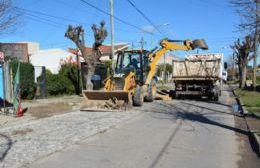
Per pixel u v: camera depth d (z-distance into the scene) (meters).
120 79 21.12
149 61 24.78
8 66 19.95
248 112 18.75
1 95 19.11
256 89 39.84
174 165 8.97
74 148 10.63
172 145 11.12
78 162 9.16
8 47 37.06
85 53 30.25
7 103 19.41
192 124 15.17
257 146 11.16
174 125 14.85
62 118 16.77
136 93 21.44
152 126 14.54
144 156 9.77
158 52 25.66
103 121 15.73
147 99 24.28
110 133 12.96
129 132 13.19
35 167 8.72
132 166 8.84
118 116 17.34
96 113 18.56
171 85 55.38
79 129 13.72
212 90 26.09
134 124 14.99
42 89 27.86
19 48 38.06
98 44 30.61
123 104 19.70
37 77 27.59
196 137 12.40
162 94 27.22
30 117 17.09
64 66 31.83
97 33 30.48
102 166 8.83
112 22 28.27
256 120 16.22
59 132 13.12
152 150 10.45
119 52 24.05
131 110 19.59
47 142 11.44
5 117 16.89
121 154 9.97
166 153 10.12
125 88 20.84
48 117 17.12
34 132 13.19
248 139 12.30
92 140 11.77
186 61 26.77
